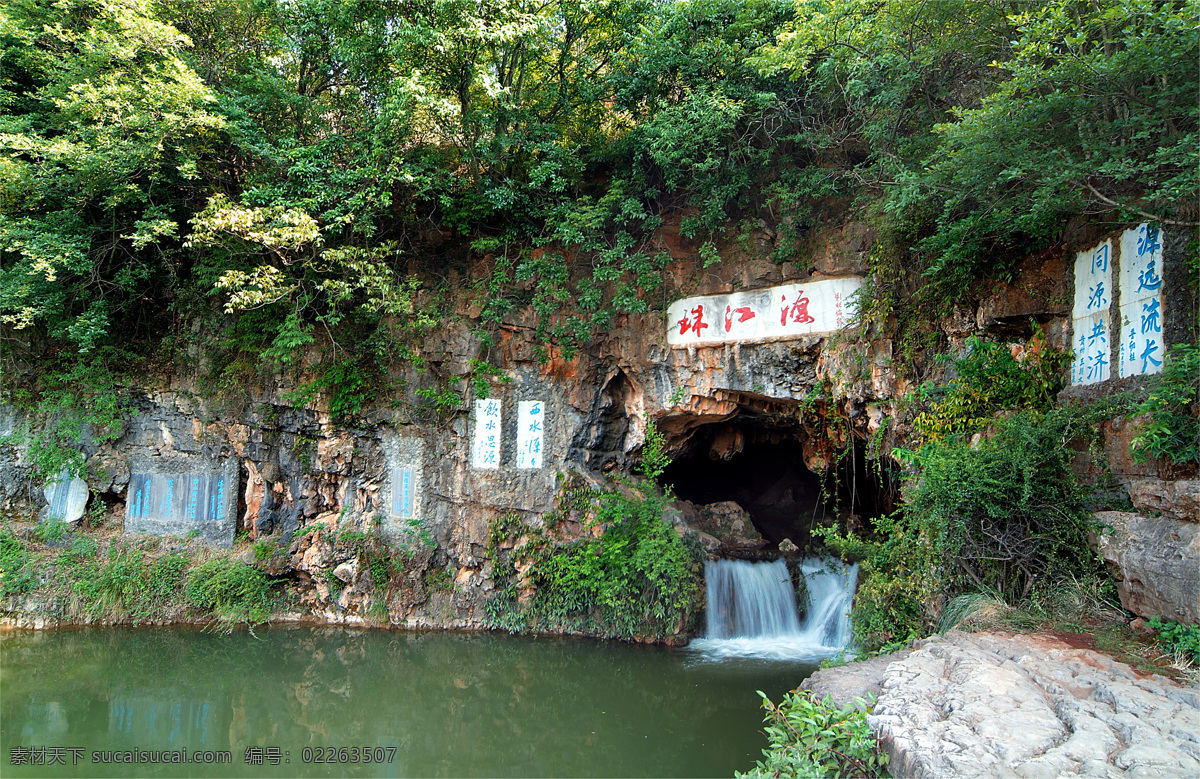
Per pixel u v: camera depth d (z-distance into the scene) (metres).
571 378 11.83
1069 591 6.41
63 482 12.40
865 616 8.09
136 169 11.06
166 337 12.73
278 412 12.16
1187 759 3.64
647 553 10.60
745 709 8.20
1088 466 6.83
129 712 8.63
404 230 12.18
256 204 11.03
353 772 7.27
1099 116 6.17
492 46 10.45
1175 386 5.61
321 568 11.64
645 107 11.34
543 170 10.83
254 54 12.33
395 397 11.93
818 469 12.12
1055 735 4.06
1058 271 7.77
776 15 10.23
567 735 7.87
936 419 8.59
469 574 11.55
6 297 10.85
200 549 12.13
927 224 8.87
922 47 7.98
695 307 11.24
